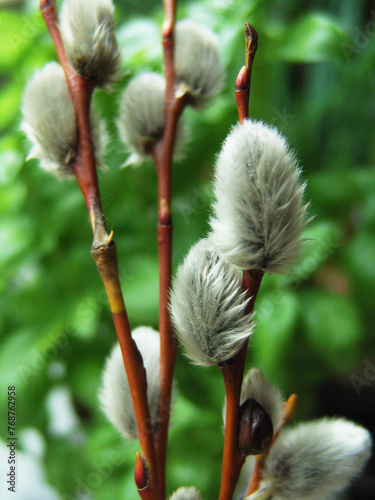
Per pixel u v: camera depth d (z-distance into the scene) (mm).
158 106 154
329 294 359
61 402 424
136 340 147
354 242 362
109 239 124
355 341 342
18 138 348
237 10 338
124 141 162
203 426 311
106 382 146
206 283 117
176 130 159
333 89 427
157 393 138
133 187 326
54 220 339
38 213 343
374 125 426
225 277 118
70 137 133
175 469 306
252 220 111
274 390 138
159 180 153
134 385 126
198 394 317
